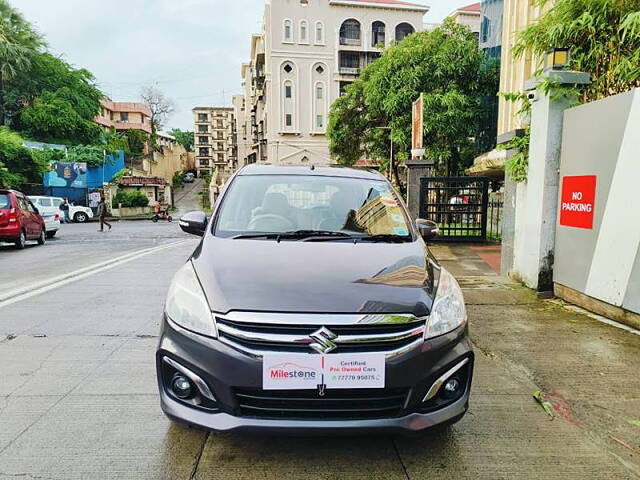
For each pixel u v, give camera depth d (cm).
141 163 4912
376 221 354
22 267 877
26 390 326
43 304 564
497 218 1298
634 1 487
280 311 225
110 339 434
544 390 325
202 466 241
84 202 3462
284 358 219
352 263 275
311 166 424
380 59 2338
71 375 352
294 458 249
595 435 270
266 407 225
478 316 490
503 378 349
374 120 2650
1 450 252
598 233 482
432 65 1991
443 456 253
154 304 566
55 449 254
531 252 589
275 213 354
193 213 374
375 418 226
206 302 239
